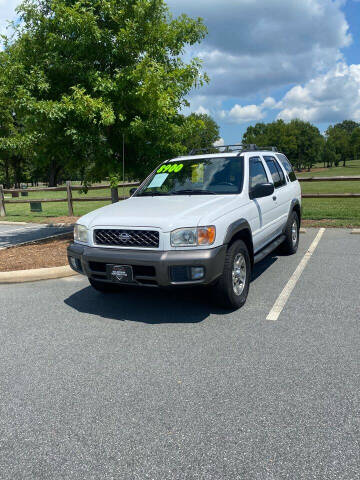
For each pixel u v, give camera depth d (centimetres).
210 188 528
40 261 734
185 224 412
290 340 376
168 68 838
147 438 246
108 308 491
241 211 482
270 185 504
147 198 533
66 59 770
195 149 659
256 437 242
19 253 825
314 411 265
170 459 227
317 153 9988
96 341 394
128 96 766
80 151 844
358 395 282
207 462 224
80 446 242
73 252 471
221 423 257
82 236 474
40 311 490
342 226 1019
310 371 317
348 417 257
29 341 401
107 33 757
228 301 449
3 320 464
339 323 411
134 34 754
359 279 565
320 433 243
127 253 425
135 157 878
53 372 335
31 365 349
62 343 393
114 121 770
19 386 315
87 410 278
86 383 314
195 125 845
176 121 859
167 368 332
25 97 733
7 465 229
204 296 519
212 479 212
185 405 279
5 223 1424
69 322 449
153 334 404
